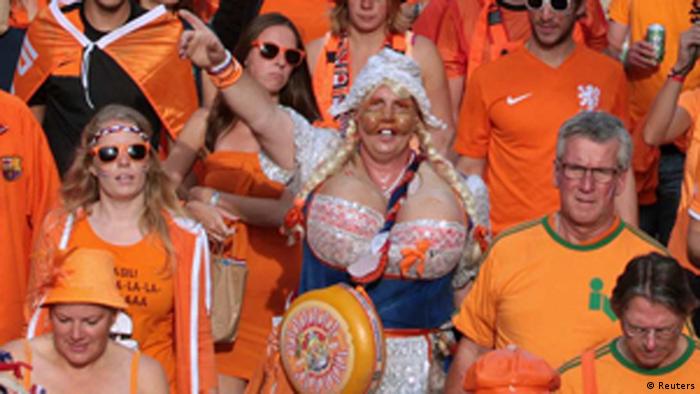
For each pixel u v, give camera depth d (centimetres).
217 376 1614
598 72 1880
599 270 1318
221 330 1647
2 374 1220
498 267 1348
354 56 1866
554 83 1862
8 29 1959
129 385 1347
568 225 1333
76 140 1834
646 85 2086
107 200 1489
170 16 1881
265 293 1739
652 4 2114
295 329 1382
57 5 1856
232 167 1727
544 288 1325
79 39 1842
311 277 1432
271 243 1738
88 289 1311
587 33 2162
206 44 1438
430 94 1870
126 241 1482
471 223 1416
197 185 1858
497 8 2069
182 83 1883
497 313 1352
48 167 1634
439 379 1432
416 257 1369
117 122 1488
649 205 2083
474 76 1898
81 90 1833
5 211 1595
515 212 1864
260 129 1488
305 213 1419
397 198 1397
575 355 1306
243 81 1469
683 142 2044
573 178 1309
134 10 1870
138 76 1847
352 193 1395
